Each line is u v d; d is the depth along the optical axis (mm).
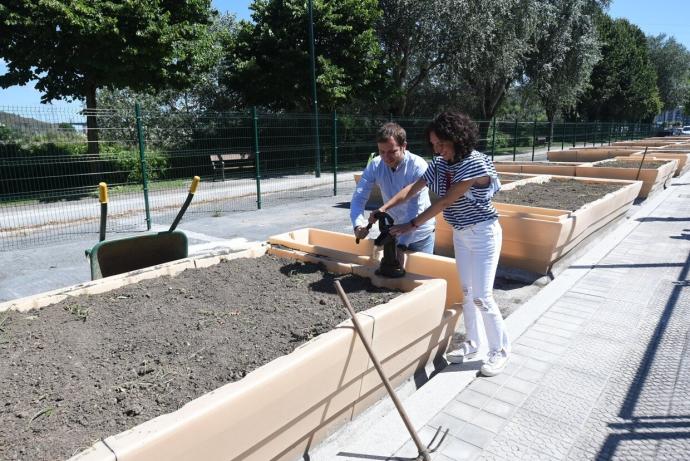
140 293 3307
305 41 18766
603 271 5555
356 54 19234
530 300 4676
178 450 1749
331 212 10211
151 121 11695
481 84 26672
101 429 1917
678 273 5438
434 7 21156
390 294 3203
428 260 3621
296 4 18203
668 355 3600
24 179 9945
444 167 3045
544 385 3215
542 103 33594
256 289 3412
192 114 11828
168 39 13062
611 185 8703
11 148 10078
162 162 13062
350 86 19391
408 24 21812
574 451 2584
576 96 33031
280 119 14484
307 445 2463
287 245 4160
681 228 7684
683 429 2750
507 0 22141
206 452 1854
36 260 6676
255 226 8812
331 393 2441
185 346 2596
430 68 24219
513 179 9578
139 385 2223
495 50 23719
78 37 11938
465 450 2582
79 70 13164
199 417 1796
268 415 2082
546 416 2883
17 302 2996
